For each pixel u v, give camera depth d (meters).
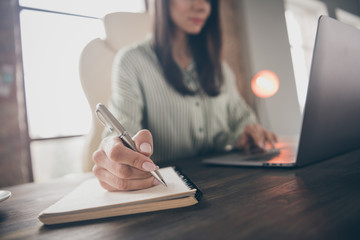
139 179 0.30
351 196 0.23
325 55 0.32
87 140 1.02
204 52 1.23
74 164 1.85
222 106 1.22
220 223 0.20
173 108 1.07
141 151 0.30
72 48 1.90
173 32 1.17
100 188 0.34
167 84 1.08
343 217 0.18
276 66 2.71
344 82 0.37
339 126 0.41
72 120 1.81
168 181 0.33
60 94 1.81
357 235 0.15
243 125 1.15
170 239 0.18
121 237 0.20
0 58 1.60
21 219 0.29
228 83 1.32
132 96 0.95
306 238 0.15
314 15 3.62
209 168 0.51
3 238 0.22
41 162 1.71
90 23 1.96
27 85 1.67
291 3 3.32
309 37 3.52
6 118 1.58
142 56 1.10
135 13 1.39
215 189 0.32
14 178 1.57
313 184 0.29
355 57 0.38
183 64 1.21
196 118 1.11
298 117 2.79
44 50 1.78
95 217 0.25
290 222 0.18
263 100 2.55
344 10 3.94
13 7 1.68
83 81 1.06
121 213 0.25
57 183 0.58
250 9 2.60
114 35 1.28
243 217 0.21
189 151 1.09
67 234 0.22
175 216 0.23
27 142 1.62
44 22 1.80
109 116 0.31
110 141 0.31
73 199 0.29
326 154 0.42
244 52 2.57
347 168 0.36
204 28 1.25
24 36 1.71
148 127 1.06
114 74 1.02
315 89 0.33
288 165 0.39
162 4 1.15
